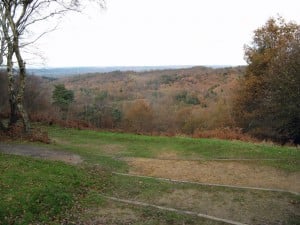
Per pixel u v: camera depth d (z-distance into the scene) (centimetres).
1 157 1185
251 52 3250
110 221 782
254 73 3152
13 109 1734
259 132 2717
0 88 2786
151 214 825
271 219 817
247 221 806
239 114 3209
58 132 1933
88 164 1245
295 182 1088
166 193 985
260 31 3203
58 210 809
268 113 2684
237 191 1003
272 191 1001
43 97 3403
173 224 773
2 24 1636
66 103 3569
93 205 865
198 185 1054
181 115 4103
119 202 894
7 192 839
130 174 1164
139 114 4022
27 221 742
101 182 1048
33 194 837
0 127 1708
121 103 4544
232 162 1307
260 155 1380
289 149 1475
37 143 1577
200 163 1303
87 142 1684
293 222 802
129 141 1708
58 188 903
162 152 1480
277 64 2384
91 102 4328
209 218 807
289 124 2420
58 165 1137
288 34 3036
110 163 1286
